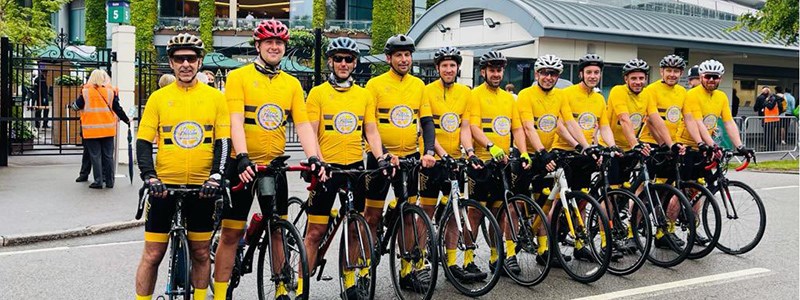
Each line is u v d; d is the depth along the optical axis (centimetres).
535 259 632
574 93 663
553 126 644
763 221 707
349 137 527
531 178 634
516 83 2059
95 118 1030
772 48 2362
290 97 492
